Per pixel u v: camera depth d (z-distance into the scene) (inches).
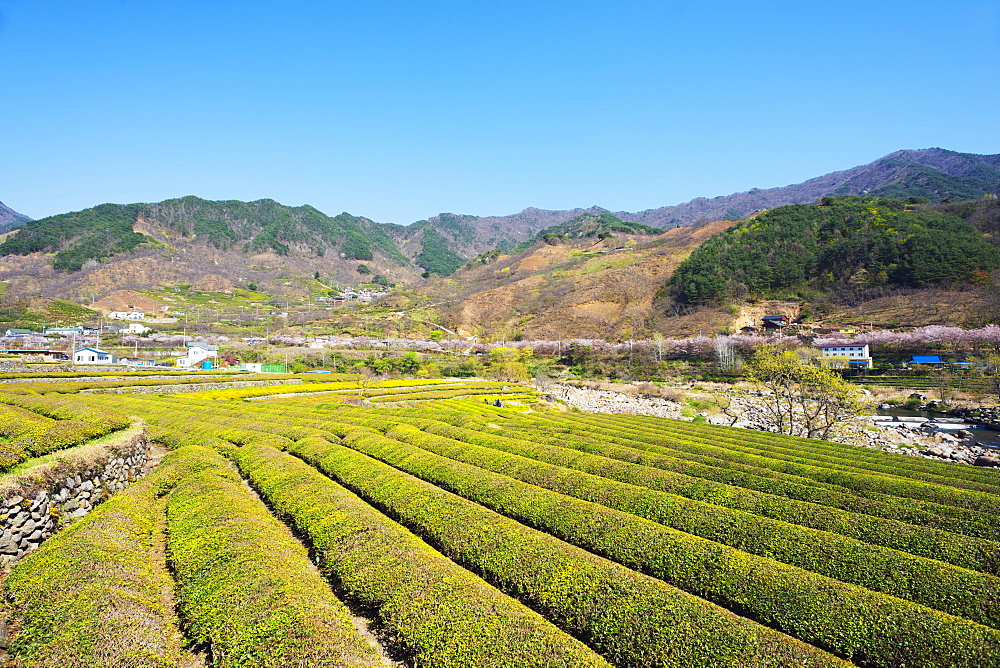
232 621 486.6
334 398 2506.2
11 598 498.3
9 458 720.3
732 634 487.5
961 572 619.2
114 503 783.1
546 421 1990.7
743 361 4434.1
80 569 550.0
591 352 5162.4
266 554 624.1
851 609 535.5
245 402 2202.3
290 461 1079.0
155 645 469.7
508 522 745.0
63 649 429.1
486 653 455.8
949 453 1913.1
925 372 3671.3
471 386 3442.4
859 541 703.7
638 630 506.6
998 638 478.3
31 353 3567.9
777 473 1162.0
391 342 5821.9
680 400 3548.2
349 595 586.6
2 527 599.5
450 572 597.0
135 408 1696.6
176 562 616.4
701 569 634.2
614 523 757.9
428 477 1051.3
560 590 576.4
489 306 7657.5
